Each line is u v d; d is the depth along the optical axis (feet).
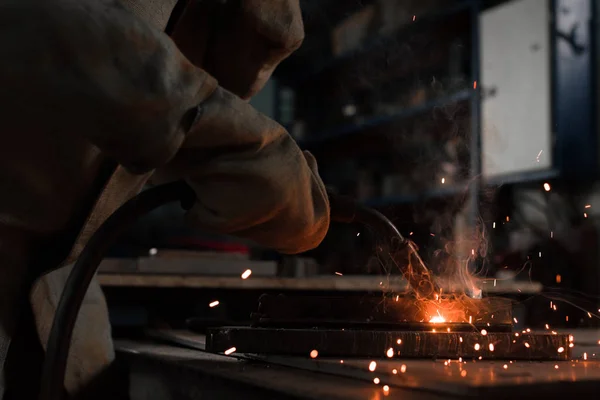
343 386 2.07
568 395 1.91
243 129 2.43
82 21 2.11
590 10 10.39
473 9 11.64
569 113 10.46
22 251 2.86
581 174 10.43
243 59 3.65
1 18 2.14
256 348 2.69
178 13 3.13
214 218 2.56
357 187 14.39
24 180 2.62
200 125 2.31
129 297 5.56
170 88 2.20
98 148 2.50
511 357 2.67
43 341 3.16
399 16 13.04
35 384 3.31
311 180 2.80
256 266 6.09
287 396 2.01
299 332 2.64
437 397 1.87
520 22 10.99
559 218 10.97
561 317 7.15
